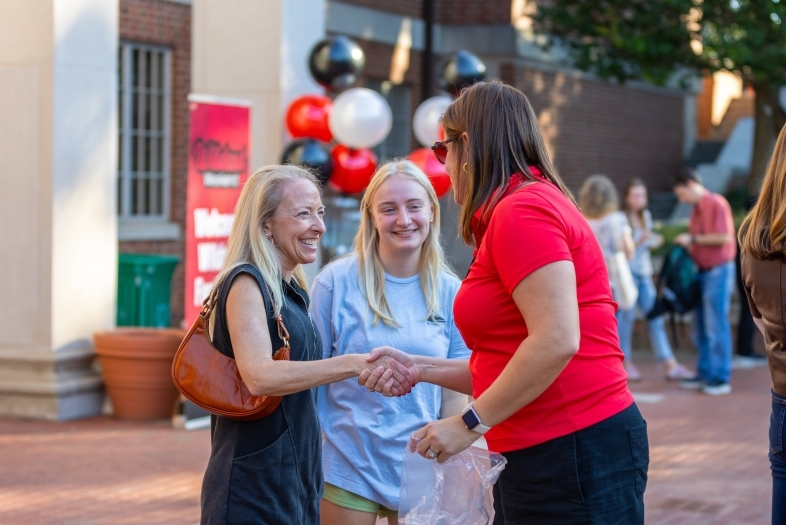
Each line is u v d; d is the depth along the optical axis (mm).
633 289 10055
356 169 10125
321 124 9922
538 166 2938
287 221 3207
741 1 13633
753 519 5770
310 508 3219
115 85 8266
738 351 11766
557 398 2791
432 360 3330
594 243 2865
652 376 10695
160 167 13117
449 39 17078
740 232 3467
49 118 7816
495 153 2893
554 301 2660
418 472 3047
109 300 8320
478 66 11055
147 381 7883
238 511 3057
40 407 7898
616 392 2840
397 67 16578
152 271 9312
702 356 10070
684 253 9977
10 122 7902
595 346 2820
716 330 9773
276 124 10219
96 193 8164
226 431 3125
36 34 7809
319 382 3066
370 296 3809
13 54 7871
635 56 14328
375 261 3867
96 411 8180
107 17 8164
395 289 3854
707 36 13789
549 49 16250
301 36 10445
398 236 3787
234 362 3070
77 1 7922
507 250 2727
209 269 7965
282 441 3109
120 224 12383
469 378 3309
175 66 13070
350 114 9656
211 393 3045
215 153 7945
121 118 12523
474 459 2961
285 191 3213
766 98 15406
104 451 6977
